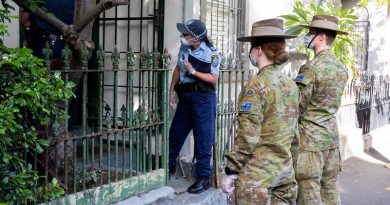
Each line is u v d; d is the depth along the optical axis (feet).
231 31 20.34
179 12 17.25
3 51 8.89
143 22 18.16
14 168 9.29
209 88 15.12
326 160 13.46
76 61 12.32
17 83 8.84
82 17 11.71
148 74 13.82
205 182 15.57
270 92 9.93
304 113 13.21
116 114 12.96
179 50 15.78
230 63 16.76
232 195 11.33
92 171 12.59
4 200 9.02
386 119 33.12
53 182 10.29
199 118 15.14
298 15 24.00
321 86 12.96
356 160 25.02
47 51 10.46
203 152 15.34
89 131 16.66
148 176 14.01
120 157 16.14
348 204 18.11
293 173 10.50
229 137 16.99
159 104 15.15
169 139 15.78
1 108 8.41
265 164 10.04
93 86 17.92
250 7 21.13
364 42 31.71
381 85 31.76
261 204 9.99
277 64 10.31
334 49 23.30
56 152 11.37
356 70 27.04
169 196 14.32
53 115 10.07
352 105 27.40
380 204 18.22
